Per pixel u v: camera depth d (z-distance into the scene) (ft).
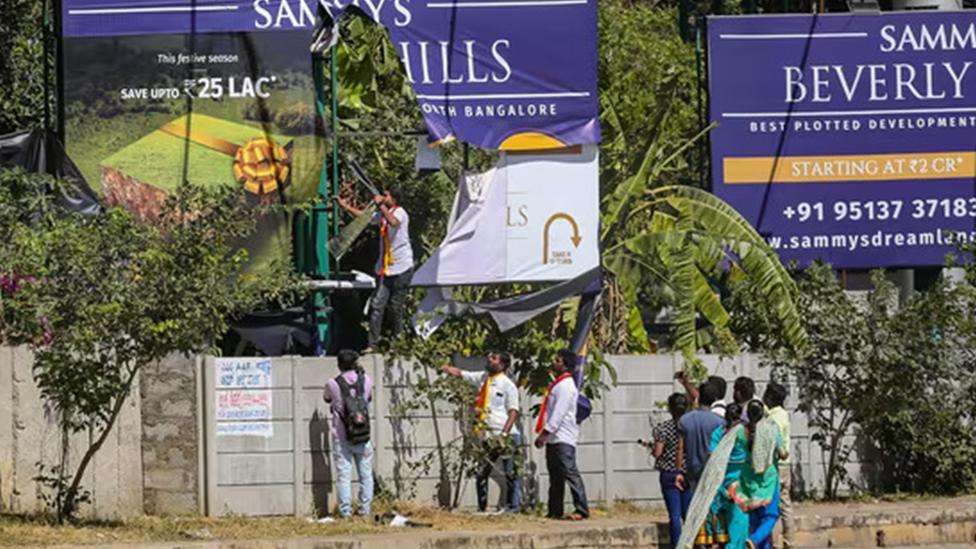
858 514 196.03
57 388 168.45
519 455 197.06
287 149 208.85
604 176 238.89
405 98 239.09
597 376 204.33
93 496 180.34
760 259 222.07
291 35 209.46
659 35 303.27
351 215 231.50
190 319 169.68
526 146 212.02
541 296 210.79
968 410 221.87
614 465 205.77
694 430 171.32
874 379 212.64
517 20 212.43
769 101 236.22
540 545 177.47
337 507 190.19
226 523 180.34
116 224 170.60
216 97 208.85
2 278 176.04
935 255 238.07
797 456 216.74
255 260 205.98
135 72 208.64
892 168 237.45
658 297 223.92
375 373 194.90
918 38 238.27
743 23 236.22
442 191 239.09
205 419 185.37
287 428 189.37
